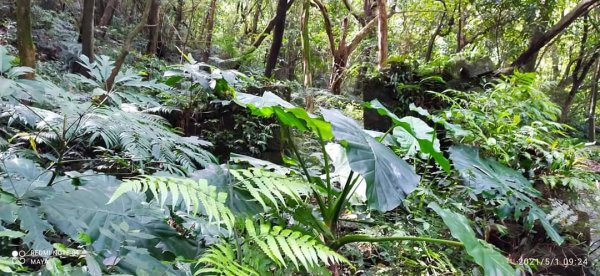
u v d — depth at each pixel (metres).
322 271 1.25
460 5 8.01
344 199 1.66
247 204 1.42
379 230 2.25
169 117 3.99
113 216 1.25
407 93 4.01
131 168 2.06
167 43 9.23
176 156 2.02
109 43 7.51
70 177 1.46
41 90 1.31
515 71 3.39
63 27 7.41
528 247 2.52
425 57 8.55
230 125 4.08
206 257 0.99
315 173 2.23
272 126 4.04
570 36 9.30
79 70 5.41
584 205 2.63
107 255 1.20
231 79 2.34
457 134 2.32
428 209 2.46
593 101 10.27
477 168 2.35
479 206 2.62
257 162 1.85
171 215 1.44
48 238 1.39
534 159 2.82
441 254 2.16
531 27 7.30
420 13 9.13
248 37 10.41
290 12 8.81
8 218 1.06
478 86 3.94
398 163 1.54
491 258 1.39
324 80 9.61
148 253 1.18
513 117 3.05
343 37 7.70
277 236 1.10
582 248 2.50
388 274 2.10
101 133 1.60
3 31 6.05
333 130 1.51
